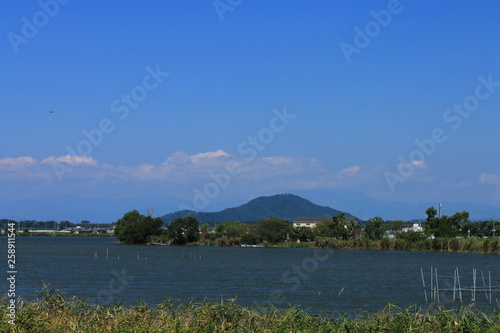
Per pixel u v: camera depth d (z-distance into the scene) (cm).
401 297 6362
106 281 7819
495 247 16162
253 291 6712
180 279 8294
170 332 2292
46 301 2706
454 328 2367
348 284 7762
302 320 2505
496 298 6388
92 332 2333
